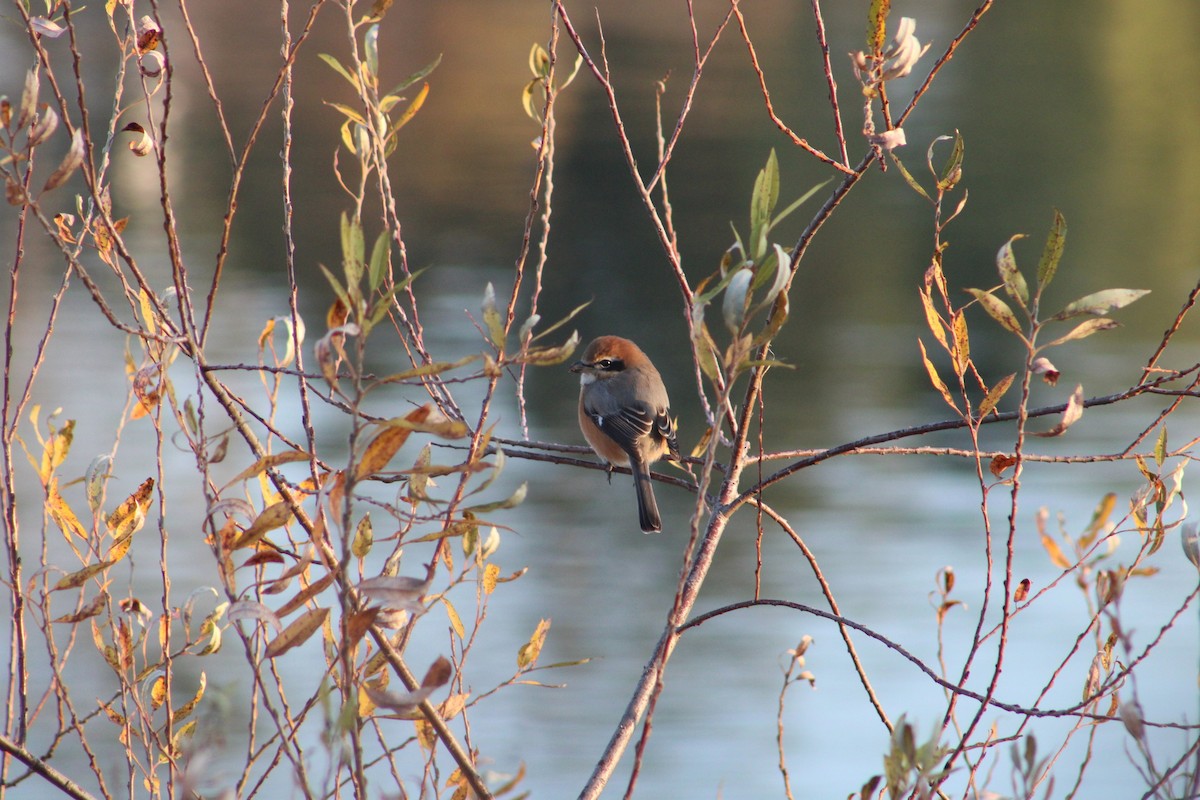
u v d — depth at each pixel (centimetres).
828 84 464
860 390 2356
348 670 287
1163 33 4878
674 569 1683
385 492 1500
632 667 1409
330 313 296
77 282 2550
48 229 340
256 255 2852
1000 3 5375
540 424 2091
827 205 470
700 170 3569
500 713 1298
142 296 421
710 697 1352
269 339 407
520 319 2617
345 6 429
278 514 327
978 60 4675
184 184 3303
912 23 432
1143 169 3616
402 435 293
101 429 1836
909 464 2047
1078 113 4081
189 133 3728
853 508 1870
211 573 1387
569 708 1317
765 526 1828
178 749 392
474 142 3912
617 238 3166
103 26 3328
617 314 2681
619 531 1798
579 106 3916
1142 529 426
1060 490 1873
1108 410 2209
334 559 302
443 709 395
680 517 1884
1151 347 2525
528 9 4197
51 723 1051
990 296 386
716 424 307
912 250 3128
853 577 1647
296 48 381
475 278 2873
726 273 318
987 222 3275
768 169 311
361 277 290
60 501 408
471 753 404
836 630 1516
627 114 3909
